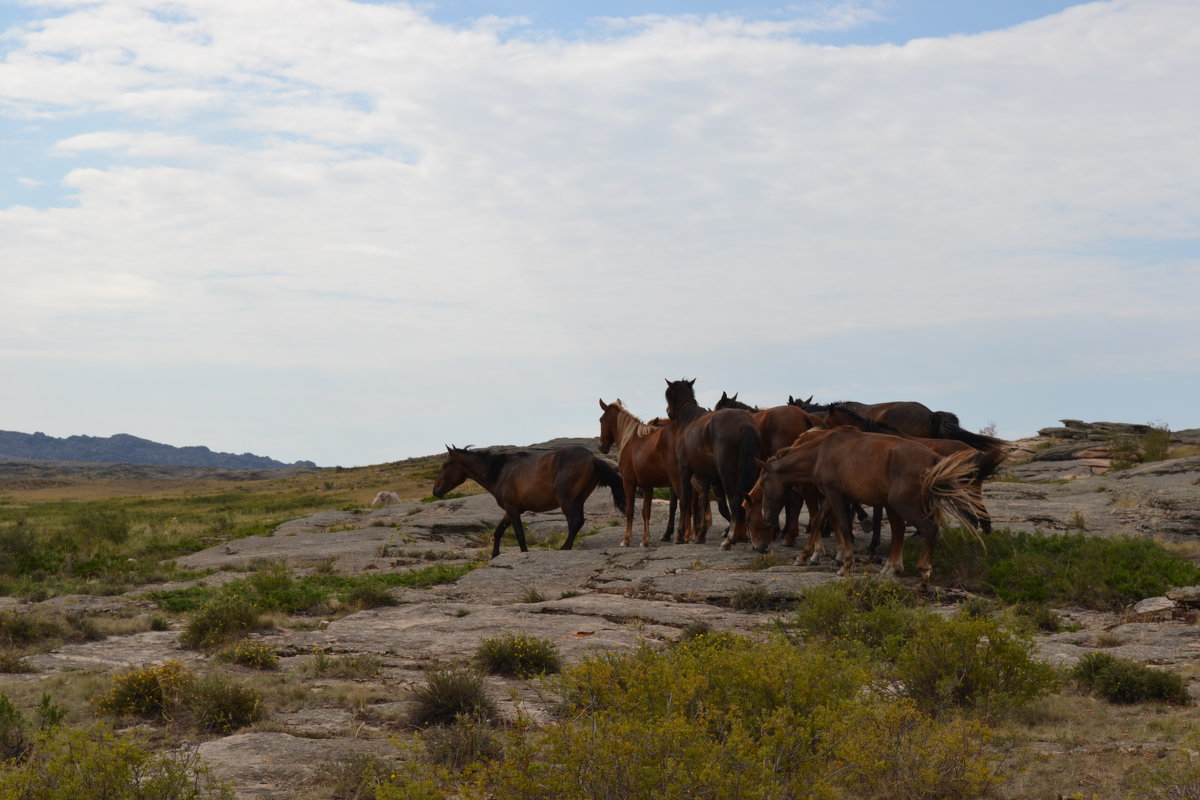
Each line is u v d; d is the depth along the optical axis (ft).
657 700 20.01
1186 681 30.40
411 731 26.16
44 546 85.15
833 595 36.09
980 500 45.91
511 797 16.67
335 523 96.78
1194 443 134.31
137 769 18.30
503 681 31.60
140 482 465.88
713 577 48.55
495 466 65.92
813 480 48.03
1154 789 19.79
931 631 28.45
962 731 21.50
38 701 29.40
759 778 16.35
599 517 85.15
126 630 43.24
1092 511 63.93
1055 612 42.68
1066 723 26.17
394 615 45.57
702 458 57.26
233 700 27.37
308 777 22.08
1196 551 52.29
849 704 21.12
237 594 52.24
